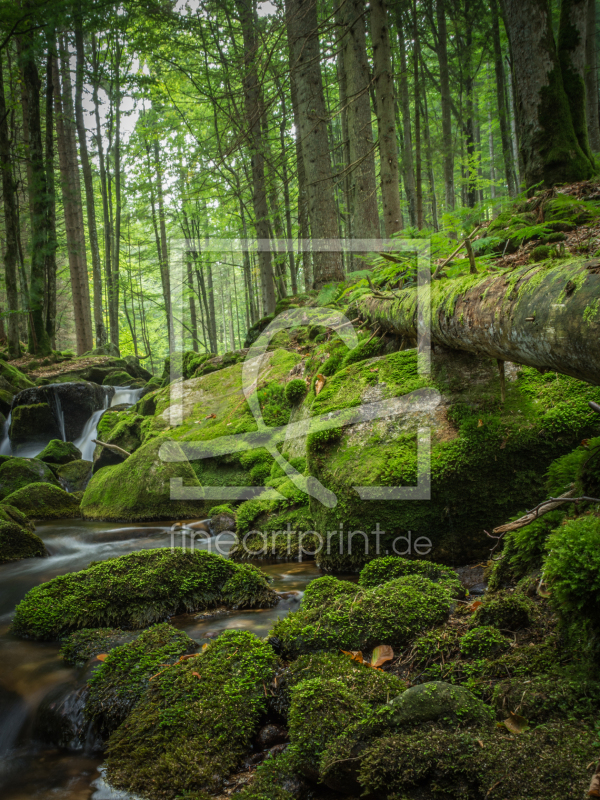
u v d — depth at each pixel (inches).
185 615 144.9
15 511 243.0
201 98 669.9
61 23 534.0
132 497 263.4
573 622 84.3
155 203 932.0
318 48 373.1
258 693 97.8
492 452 148.2
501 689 79.1
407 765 68.1
